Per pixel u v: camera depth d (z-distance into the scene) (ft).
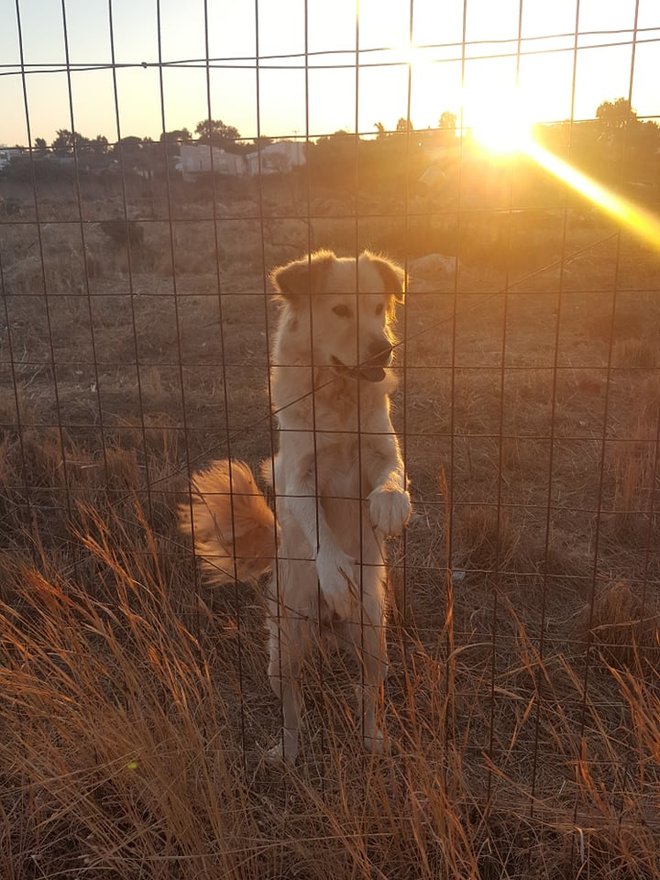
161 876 7.25
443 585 12.99
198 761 7.98
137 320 35.81
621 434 19.62
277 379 10.92
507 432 19.90
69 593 11.16
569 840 7.53
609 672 10.58
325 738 9.04
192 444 19.49
